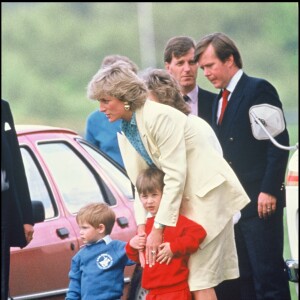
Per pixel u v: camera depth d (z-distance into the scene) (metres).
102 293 31.16
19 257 32.34
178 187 27.84
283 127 31.06
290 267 30.08
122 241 33.69
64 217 33.97
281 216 32.44
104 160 36.44
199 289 28.47
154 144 28.05
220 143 32.81
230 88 32.75
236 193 28.58
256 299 32.53
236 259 29.41
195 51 33.03
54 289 33.09
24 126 35.41
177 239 28.11
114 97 27.86
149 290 28.94
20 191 29.41
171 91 29.22
